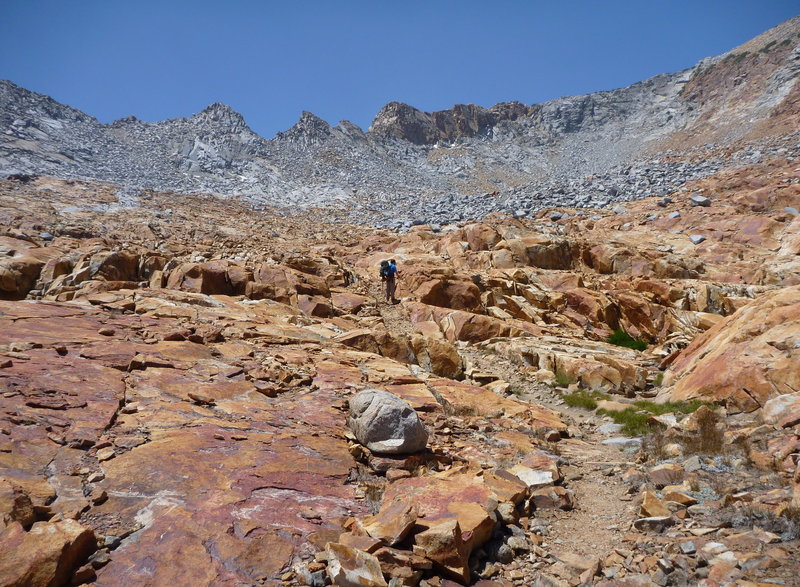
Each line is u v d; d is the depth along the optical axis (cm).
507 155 14412
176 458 642
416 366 1464
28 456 604
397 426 754
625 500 712
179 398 877
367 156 11969
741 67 13550
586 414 1274
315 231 4850
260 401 935
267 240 3897
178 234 3838
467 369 1634
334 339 1570
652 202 4634
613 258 3192
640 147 12238
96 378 893
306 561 486
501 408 1142
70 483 565
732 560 504
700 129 11294
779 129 8056
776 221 3544
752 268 3062
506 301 2517
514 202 5262
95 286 1834
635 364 1734
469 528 543
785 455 741
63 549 425
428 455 778
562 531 633
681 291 2666
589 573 516
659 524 604
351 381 1139
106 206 4806
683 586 484
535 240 3186
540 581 510
